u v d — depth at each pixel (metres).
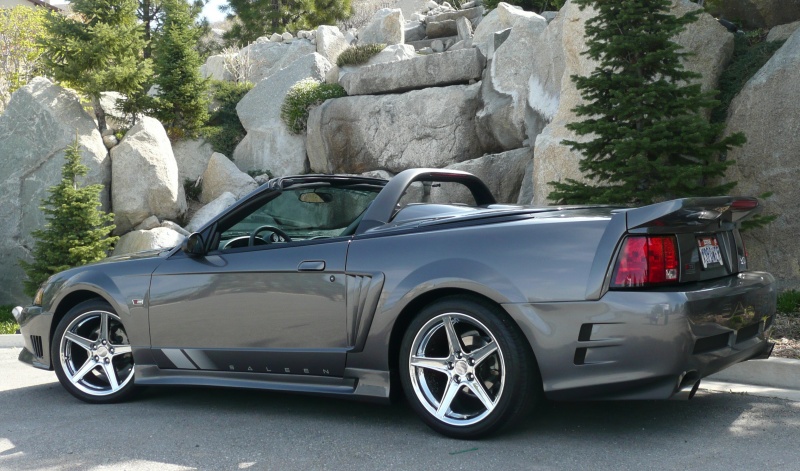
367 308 3.88
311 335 4.07
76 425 4.27
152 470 3.38
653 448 3.39
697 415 3.93
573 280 3.35
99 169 12.02
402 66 13.91
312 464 3.39
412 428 3.92
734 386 4.59
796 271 6.93
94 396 4.86
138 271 4.72
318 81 16.61
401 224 4.03
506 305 3.45
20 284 11.62
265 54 20.44
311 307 4.06
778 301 6.42
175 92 14.56
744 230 6.69
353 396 3.96
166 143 12.69
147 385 4.65
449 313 3.64
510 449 3.46
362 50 16.89
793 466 3.10
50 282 5.13
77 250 9.98
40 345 5.18
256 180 14.77
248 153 15.64
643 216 3.30
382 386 3.89
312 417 4.25
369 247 3.96
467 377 3.62
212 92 16.89
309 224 4.64
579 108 7.16
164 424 4.22
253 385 4.31
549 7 17.86
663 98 6.82
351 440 3.74
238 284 4.30
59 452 3.72
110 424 4.27
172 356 4.57
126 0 13.04
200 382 4.48
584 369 3.32
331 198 4.65
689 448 3.38
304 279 4.09
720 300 3.37
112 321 4.88
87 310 4.88
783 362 4.53
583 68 8.92
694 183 6.50
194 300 4.46
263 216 4.66
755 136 7.29
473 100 12.69
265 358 4.22
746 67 8.20
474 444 3.57
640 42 6.82
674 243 3.38
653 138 6.66
